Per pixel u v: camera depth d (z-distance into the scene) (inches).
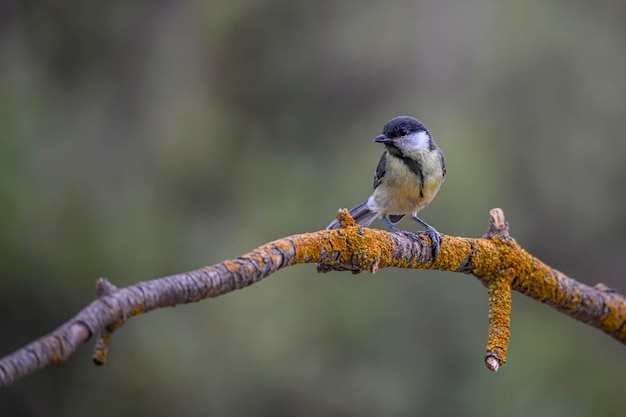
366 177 542.3
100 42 613.0
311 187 557.3
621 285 546.9
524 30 581.6
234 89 606.2
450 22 603.2
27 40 606.2
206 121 591.5
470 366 474.0
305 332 484.7
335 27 608.7
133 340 482.9
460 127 548.1
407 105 587.5
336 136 594.6
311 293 492.7
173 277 124.6
